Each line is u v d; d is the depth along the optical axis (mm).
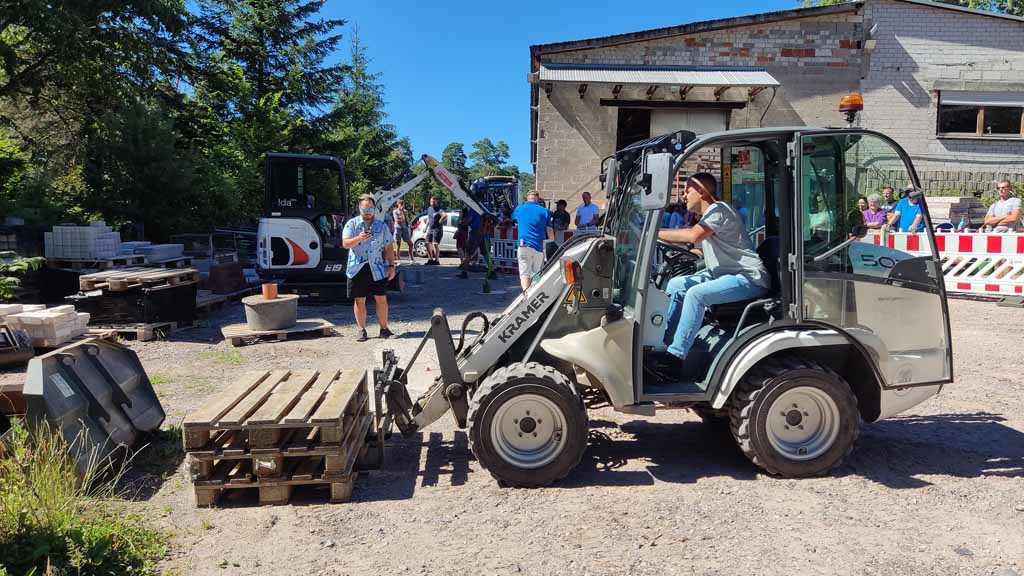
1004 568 3043
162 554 3215
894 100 15469
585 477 4246
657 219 4145
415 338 8508
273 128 23828
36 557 2943
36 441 3588
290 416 3756
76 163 16719
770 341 4055
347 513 3727
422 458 4633
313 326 8805
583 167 15258
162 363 7180
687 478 4207
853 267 4180
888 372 4215
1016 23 15164
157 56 16984
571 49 15094
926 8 15234
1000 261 10891
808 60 15336
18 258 9867
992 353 7504
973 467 4340
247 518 3662
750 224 4652
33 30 14203
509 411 4031
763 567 3076
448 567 3105
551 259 4867
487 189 22703
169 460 4453
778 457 4090
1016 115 15414
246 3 27703
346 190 11828
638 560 3152
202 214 17906
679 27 14977
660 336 4586
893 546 3275
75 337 6574
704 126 15562
